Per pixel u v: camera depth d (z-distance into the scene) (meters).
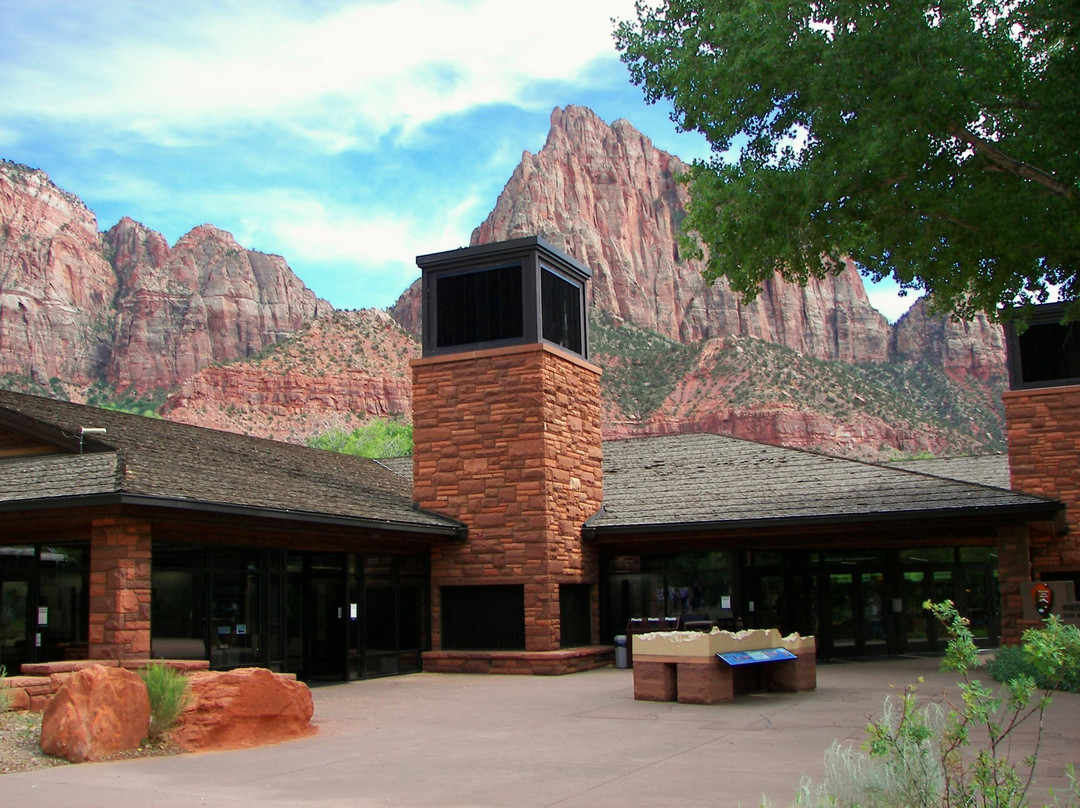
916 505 19.39
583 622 22.39
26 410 17.81
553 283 22.94
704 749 10.49
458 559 21.73
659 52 15.70
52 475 15.90
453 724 13.02
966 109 13.34
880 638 23.17
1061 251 13.94
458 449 22.08
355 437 104.88
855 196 14.55
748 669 15.60
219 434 23.22
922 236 14.44
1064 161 13.83
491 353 21.97
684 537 21.86
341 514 18.05
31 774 9.32
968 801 6.09
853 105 13.96
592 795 8.31
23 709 12.24
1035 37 13.95
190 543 16.27
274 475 20.03
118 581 14.69
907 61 13.31
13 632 16.42
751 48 14.06
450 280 22.94
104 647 14.61
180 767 9.74
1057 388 22.19
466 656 21.05
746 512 20.97
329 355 144.50
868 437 120.94
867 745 6.68
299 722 12.12
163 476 15.91
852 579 23.25
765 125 15.23
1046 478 22.00
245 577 17.28
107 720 10.27
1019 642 19.05
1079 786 6.77
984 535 20.56
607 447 28.83
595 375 24.02
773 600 22.44
